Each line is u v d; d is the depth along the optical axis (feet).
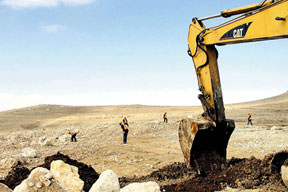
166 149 57.31
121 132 91.35
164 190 26.86
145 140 72.43
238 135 72.33
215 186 26.25
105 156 51.16
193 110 217.77
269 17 23.75
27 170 32.01
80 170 31.14
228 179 26.99
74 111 278.87
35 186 22.20
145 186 20.03
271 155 27.30
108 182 20.30
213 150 30.96
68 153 54.24
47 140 67.31
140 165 43.37
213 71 30.14
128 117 182.91
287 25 22.52
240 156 44.93
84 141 74.84
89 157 50.90
